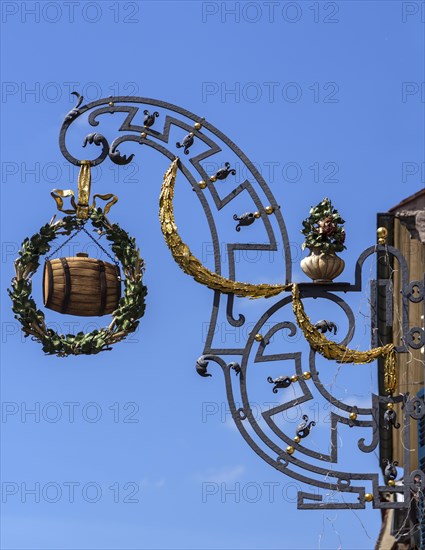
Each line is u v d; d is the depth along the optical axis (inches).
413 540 954.1
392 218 849.5
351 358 794.8
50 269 800.3
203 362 787.4
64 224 815.1
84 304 801.6
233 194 803.4
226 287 792.3
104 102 808.3
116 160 805.2
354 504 781.3
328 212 802.8
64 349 804.6
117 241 813.2
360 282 803.4
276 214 801.6
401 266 806.5
